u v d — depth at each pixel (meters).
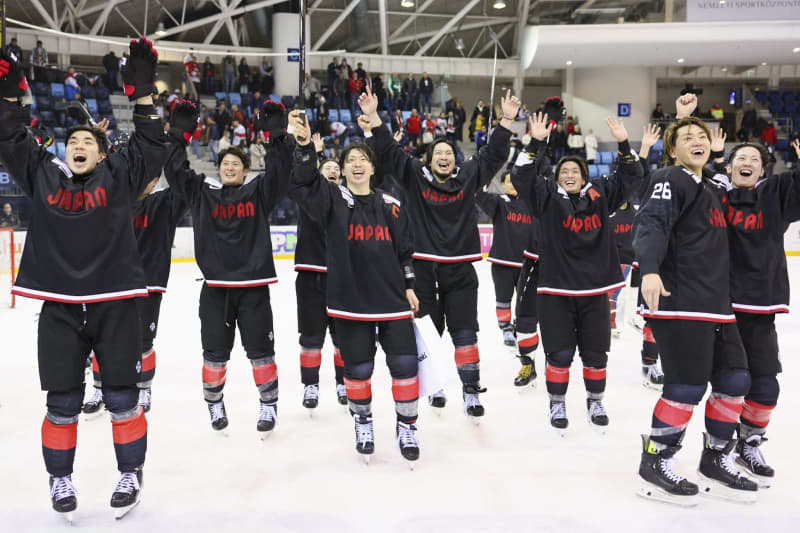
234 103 19.62
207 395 3.82
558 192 3.75
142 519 2.74
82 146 2.77
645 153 3.81
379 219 3.41
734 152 3.13
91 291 2.71
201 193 3.77
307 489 3.04
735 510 2.82
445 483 3.11
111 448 3.60
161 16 20.86
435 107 22.11
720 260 2.91
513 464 3.35
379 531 2.63
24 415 4.13
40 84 17.56
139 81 2.74
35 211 2.72
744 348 3.03
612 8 18.22
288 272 12.73
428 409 4.31
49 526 2.69
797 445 3.60
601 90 21.36
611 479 3.16
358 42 22.50
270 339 3.83
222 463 3.36
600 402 3.92
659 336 2.96
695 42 18.11
